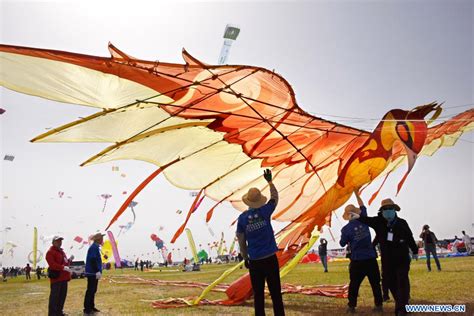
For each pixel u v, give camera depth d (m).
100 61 4.61
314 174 8.59
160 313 6.35
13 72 4.63
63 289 6.52
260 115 6.62
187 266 33.31
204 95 5.83
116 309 7.25
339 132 7.35
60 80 4.85
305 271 15.98
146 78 5.11
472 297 6.04
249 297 7.07
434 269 12.22
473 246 23.30
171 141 6.68
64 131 5.41
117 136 6.01
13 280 29.31
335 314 5.53
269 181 4.80
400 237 5.06
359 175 7.36
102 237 7.38
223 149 7.34
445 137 8.29
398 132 6.69
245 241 4.52
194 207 7.82
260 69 5.33
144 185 6.30
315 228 7.46
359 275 5.70
